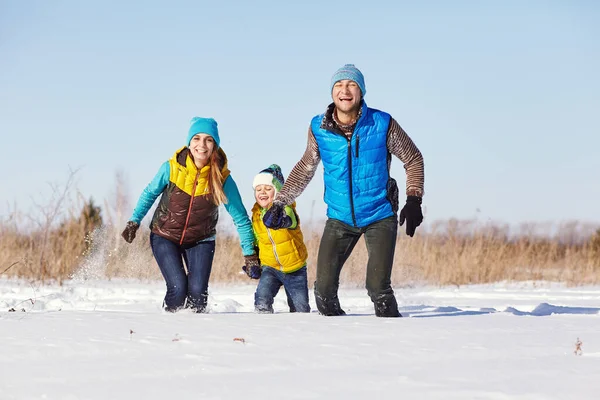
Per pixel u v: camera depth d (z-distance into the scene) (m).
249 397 3.79
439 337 5.84
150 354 5.00
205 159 8.74
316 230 17.44
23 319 6.63
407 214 7.83
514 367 4.53
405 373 4.35
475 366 4.59
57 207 17.27
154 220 9.04
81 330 5.91
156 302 12.12
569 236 23.19
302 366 4.64
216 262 18.12
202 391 3.91
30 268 16.67
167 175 8.78
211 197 8.82
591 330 6.42
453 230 21.80
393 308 8.14
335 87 7.76
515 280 21.11
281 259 9.51
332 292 8.27
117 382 4.15
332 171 8.03
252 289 15.91
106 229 17.61
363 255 18.50
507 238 22.84
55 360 4.79
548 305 11.23
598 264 21.67
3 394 3.89
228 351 5.09
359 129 7.86
